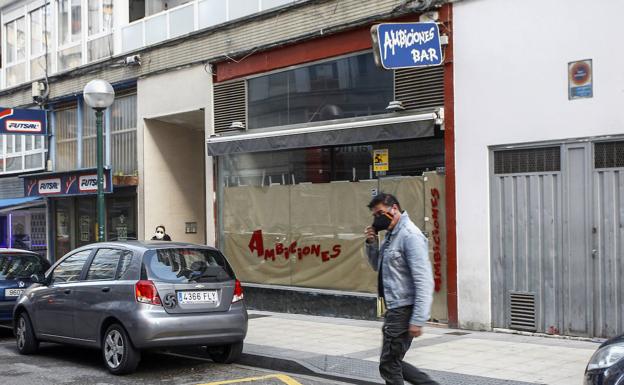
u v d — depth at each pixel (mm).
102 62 17859
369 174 12234
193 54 15469
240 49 14391
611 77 9234
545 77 9859
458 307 10773
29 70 21125
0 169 22641
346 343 9992
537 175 9984
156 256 8766
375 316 11891
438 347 9297
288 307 13305
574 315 9594
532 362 8312
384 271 6117
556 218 9789
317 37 12875
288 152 13570
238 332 8969
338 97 12672
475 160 10578
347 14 12398
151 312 8359
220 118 14891
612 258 9242
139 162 16891
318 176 13023
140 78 16844
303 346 9836
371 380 7852
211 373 8805
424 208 11250
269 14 13766
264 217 13883
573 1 9570
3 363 9539
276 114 13773
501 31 10305
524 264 10102
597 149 9398
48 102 19984
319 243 12836
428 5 11031
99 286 8922
